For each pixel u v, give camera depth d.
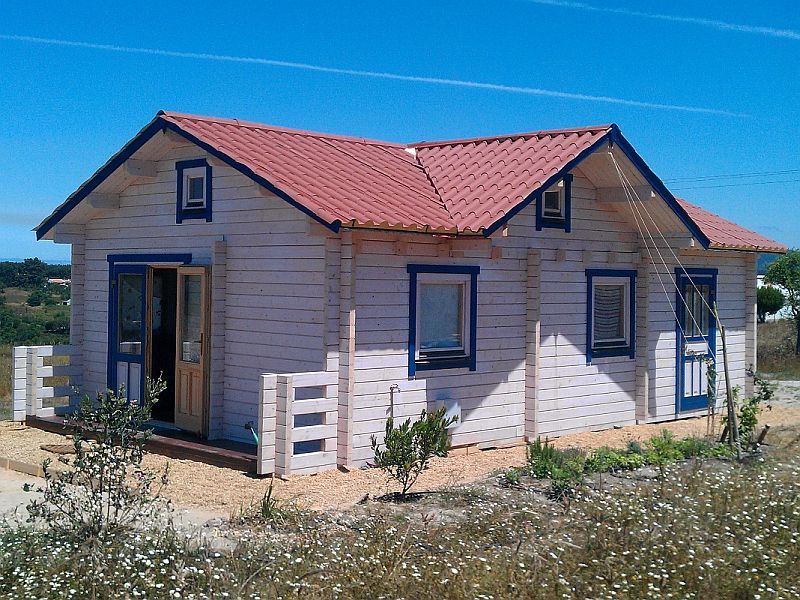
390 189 12.88
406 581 6.63
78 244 14.92
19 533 7.56
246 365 12.25
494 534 8.12
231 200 12.50
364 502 9.62
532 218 13.57
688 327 16.38
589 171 14.20
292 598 6.36
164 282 14.21
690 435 13.86
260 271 12.08
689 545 7.52
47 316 39.75
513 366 13.35
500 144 14.86
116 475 7.98
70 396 14.85
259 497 9.88
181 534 7.91
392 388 11.77
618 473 11.00
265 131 13.80
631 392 15.28
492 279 13.05
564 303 14.08
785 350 26.88
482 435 12.95
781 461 11.79
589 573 6.99
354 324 11.29
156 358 14.09
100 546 7.16
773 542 7.85
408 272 11.96
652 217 14.62
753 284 17.73
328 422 11.23
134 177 13.65
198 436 12.57
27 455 12.10
